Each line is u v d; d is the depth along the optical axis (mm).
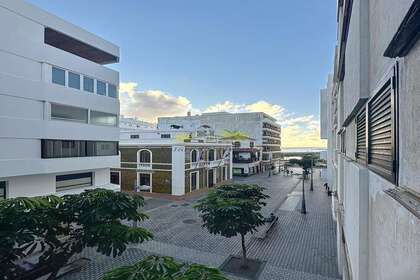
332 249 15242
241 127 66250
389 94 2934
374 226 3629
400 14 2344
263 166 64625
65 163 16359
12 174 13641
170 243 16312
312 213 23875
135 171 30859
